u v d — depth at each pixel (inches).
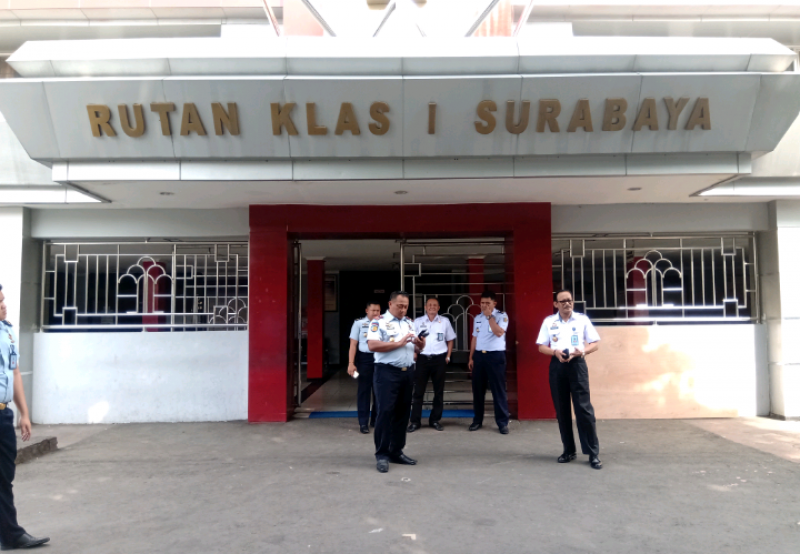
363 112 213.3
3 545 136.3
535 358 283.1
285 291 285.9
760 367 295.0
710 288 339.3
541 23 301.1
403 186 247.0
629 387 291.9
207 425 281.3
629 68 206.2
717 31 304.3
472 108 212.1
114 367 291.7
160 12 295.1
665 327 294.4
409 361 203.8
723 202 292.0
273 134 219.5
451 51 204.7
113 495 177.9
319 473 198.8
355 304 645.9
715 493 175.3
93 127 215.6
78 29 299.3
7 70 304.8
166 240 305.1
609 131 218.8
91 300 381.1
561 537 142.6
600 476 192.9
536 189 256.5
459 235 301.7
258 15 298.4
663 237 302.7
